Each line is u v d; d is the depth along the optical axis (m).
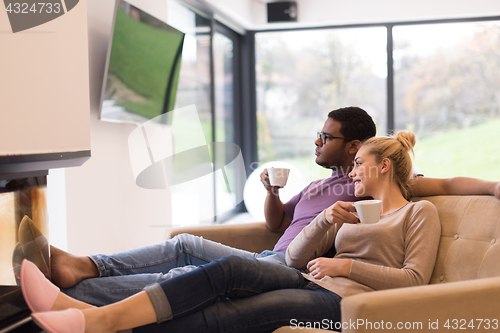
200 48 4.04
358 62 4.87
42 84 1.34
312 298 1.23
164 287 1.12
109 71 2.34
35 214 1.36
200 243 1.63
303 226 1.66
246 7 4.68
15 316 1.25
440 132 4.74
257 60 5.12
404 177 1.48
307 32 4.98
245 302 1.19
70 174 2.21
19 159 1.25
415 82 4.75
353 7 4.62
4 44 1.20
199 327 1.12
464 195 1.46
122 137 2.67
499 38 4.54
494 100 4.61
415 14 4.50
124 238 2.69
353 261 1.31
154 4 2.96
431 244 1.31
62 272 1.35
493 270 1.23
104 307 1.08
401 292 0.97
